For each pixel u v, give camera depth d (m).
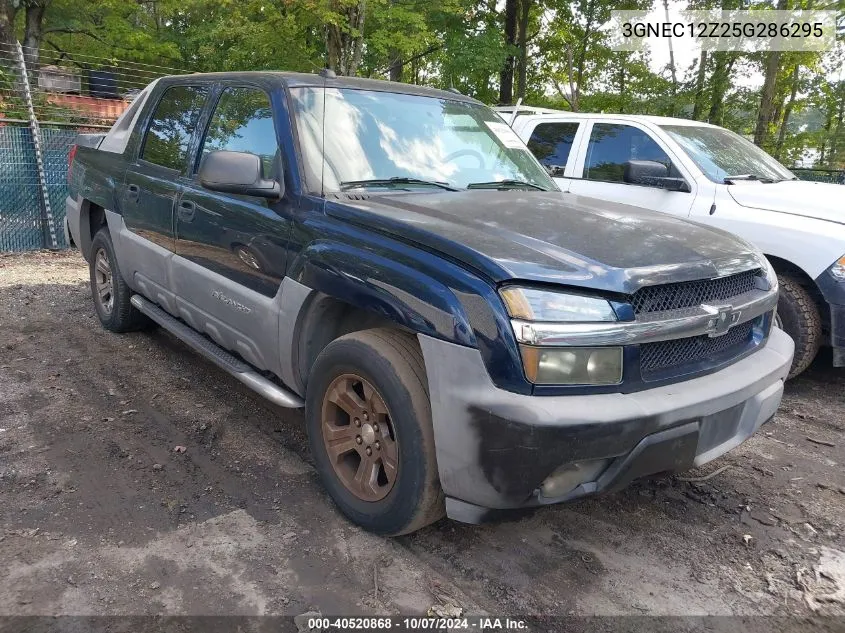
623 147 6.31
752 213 5.19
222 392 4.33
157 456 3.47
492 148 3.98
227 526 2.89
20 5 19.39
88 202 5.32
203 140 3.93
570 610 2.49
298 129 3.26
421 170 3.50
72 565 2.58
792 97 22.41
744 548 2.95
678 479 3.54
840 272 4.63
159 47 19.45
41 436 3.62
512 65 20.55
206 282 3.70
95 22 21.08
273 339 3.21
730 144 6.30
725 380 2.68
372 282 2.64
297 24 11.16
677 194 5.72
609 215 3.16
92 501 3.03
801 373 5.37
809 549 2.97
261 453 3.56
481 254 2.40
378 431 2.76
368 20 11.52
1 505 2.95
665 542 2.96
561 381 2.30
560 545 2.89
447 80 17.20
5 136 8.53
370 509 2.78
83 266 8.00
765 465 3.76
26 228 8.81
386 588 2.55
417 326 2.46
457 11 13.48
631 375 2.41
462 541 2.87
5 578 2.49
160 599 2.43
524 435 2.24
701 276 2.64
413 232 2.63
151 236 4.29
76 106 9.38
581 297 2.36
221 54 14.83
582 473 2.42
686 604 2.56
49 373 4.51
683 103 18.84
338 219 2.92
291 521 2.95
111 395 4.21
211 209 3.60
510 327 2.28
